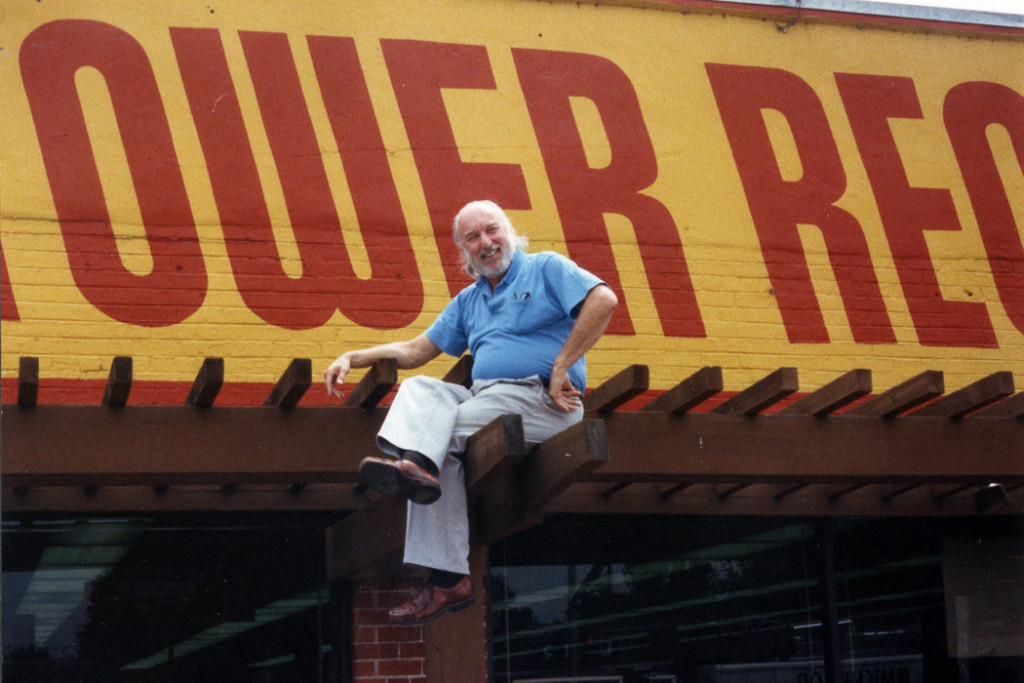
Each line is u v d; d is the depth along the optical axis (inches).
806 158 309.6
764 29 315.6
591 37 302.5
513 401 173.6
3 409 179.6
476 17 295.7
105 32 270.8
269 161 273.9
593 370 281.7
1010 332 312.7
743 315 294.5
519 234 285.6
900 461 212.4
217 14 279.0
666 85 304.5
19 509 227.9
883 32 324.8
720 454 203.2
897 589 292.5
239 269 266.5
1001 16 333.4
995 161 324.5
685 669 276.4
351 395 199.6
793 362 295.1
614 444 199.0
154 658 248.1
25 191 257.3
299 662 254.7
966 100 326.3
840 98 316.5
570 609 272.4
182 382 257.3
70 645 243.9
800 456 207.2
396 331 272.7
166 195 265.9
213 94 274.2
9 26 264.4
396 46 288.7
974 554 298.7
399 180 281.1
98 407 183.3
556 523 275.9
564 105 296.2
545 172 291.0
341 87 282.7
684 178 299.4
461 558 173.3
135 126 267.7
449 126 287.6
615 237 291.1
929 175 318.0
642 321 287.6
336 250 273.4
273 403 191.9
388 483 162.2
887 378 300.5
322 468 189.6
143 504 236.2
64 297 254.5
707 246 296.5
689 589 280.5
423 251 278.8
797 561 288.5
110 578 248.7
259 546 257.6
